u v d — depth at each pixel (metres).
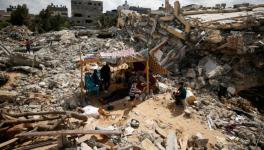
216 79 17.16
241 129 12.38
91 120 10.70
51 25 63.34
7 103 12.46
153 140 9.78
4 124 8.84
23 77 16.89
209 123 12.31
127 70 15.85
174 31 21.45
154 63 14.92
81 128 9.94
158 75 17.72
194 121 12.23
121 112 11.97
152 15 28.09
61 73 17.88
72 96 13.28
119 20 39.31
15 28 46.56
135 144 9.13
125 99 13.33
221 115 13.53
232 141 11.21
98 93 13.73
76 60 20.89
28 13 62.78
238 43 17.55
